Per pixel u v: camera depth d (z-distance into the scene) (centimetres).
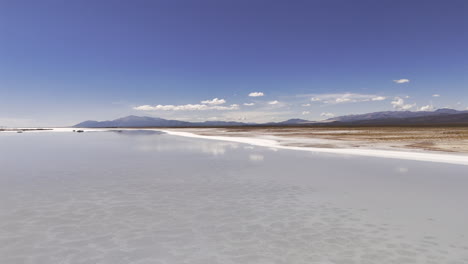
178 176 1300
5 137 5656
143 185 1124
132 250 569
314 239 614
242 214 780
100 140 4303
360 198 921
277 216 762
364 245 582
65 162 1781
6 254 552
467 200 884
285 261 519
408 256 534
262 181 1185
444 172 1323
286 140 3459
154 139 4441
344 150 2227
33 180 1227
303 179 1216
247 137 4394
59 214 782
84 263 518
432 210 795
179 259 531
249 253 552
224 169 1475
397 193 974
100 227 689
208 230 669
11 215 776
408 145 2497
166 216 767
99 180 1221
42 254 552
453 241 596
